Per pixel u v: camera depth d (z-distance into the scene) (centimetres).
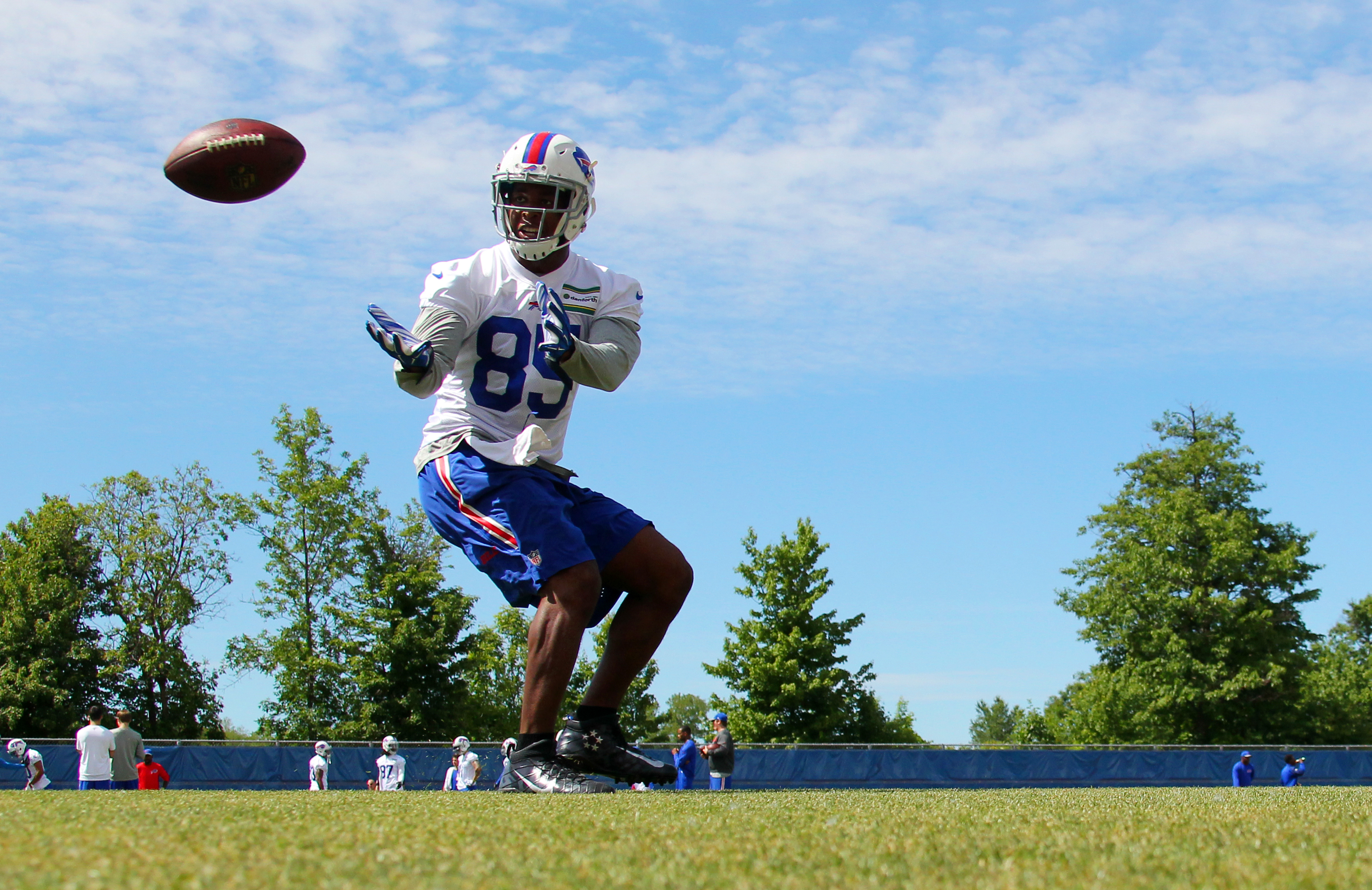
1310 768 2131
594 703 405
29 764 1372
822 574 3262
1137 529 3681
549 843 174
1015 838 184
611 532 405
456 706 3056
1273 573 3447
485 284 408
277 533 3175
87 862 146
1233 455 3691
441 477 402
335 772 1717
